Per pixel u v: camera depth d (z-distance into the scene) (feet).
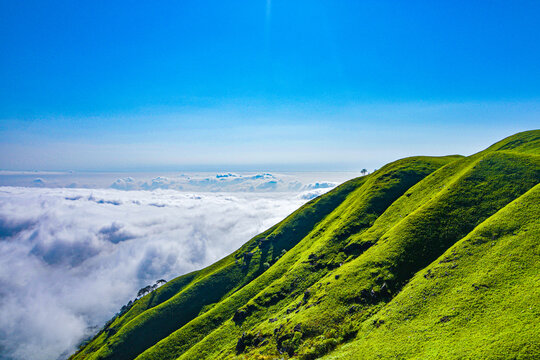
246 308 362.53
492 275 181.47
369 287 239.50
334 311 230.89
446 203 310.86
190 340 379.96
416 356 141.90
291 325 240.94
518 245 198.29
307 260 403.34
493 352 123.75
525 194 259.60
